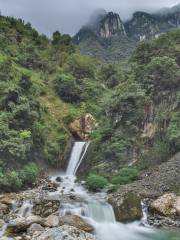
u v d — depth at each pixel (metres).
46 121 45.66
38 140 39.66
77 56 68.94
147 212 25.89
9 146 32.47
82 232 18.77
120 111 40.12
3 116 35.06
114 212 24.89
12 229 20.72
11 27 73.00
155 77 41.03
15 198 26.89
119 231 22.77
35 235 19.69
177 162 32.31
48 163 40.69
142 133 38.25
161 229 23.05
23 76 44.12
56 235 17.91
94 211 25.30
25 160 35.59
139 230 22.95
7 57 56.66
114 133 39.47
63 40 79.69
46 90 55.97
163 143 35.91
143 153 36.50
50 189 32.03
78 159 43.06
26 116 37.12
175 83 39.66
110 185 32.25
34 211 24.72
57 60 69.81
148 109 39.31
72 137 47.78
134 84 40.44
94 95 57.59
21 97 39.03
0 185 29.30
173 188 28.58
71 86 56.47
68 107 53.81
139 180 32.19
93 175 33.91
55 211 24.97
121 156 36.50
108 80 65.44
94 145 41.25
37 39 75.75
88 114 49.72
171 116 36.88
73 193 30.86
